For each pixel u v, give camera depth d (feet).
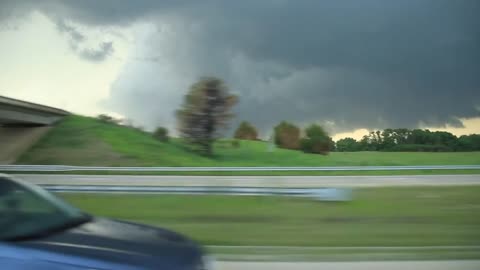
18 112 172.04
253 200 50.49
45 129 196.75
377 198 53.16
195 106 213.25
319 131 250.37
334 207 46.24
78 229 14.34
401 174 109.19
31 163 170.19
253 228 35.04
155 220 38.99
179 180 97.81
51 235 13.48
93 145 186.70
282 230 34.14
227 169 120.78
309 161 210.59
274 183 85.87
